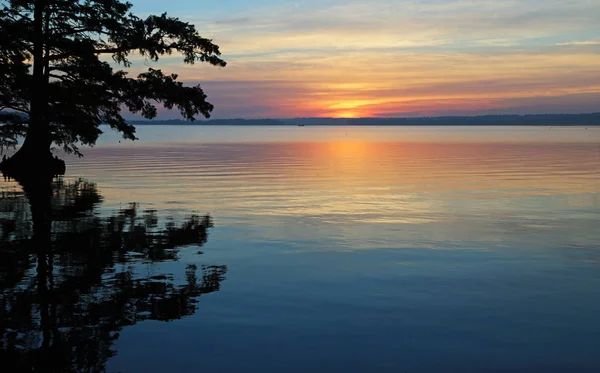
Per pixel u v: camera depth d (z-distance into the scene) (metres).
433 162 48.81
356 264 11.61
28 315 8.21
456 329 7.71
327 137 156.00
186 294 9.37
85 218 17.94
